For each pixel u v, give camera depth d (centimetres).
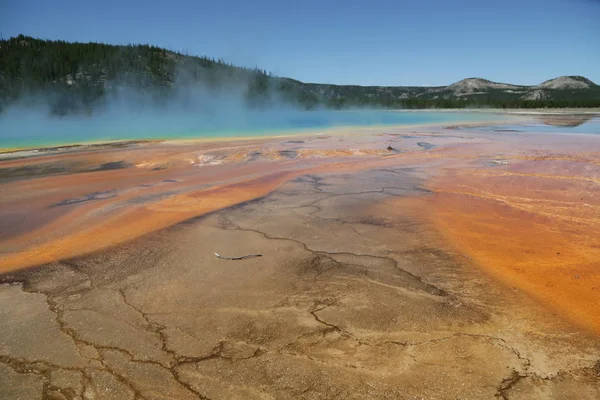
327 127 2347
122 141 1568
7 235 526
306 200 680
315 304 346
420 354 278
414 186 777
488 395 240
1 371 267
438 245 473
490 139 1566
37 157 1159
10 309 342
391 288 372
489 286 372
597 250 447
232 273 407
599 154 1133
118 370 268
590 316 318
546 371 259
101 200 691
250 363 272
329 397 241
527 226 535
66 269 420
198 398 243
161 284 385
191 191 745
